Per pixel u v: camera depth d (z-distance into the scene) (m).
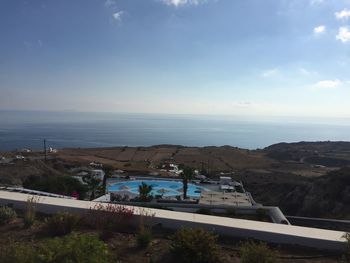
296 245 6.91
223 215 23.02
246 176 74.69
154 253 6.44
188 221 7.67
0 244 6.71
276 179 71.12
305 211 49.75
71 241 5.05
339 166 107.56
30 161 56.56
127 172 68.81
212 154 118.81
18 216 8.94
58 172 56.41
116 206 8.42
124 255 6.34
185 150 126.19
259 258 5.73
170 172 73.19
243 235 7.26
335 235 7.02
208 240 6.18
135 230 7.73
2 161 56.41
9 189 22.73
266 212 22.55
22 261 4.89
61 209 8.93
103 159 96.69
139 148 127.25
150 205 25.78
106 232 7.30
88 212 8.24
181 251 6.06
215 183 57.31
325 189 51.31
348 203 46.81
